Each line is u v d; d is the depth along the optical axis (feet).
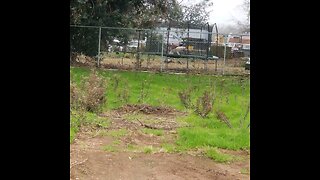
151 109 37.81
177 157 21.36
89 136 25.04
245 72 72.18
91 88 34.78
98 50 67.87
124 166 19.19
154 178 17.92
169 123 31.76
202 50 83.76
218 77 64.28
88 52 72.49
